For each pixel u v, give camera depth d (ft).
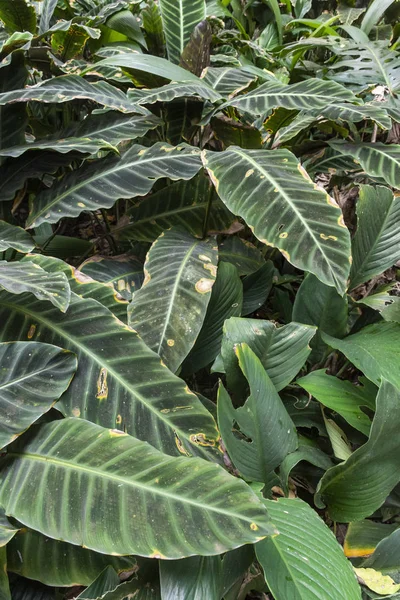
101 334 4.42
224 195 5.05
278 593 2.98
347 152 6.18
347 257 4.34
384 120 5.57
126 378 4.17
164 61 6.49
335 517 4.21
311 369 5.86
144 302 5.01
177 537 3.03
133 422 3.97
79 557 3.66
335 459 4.88
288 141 7.09
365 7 12.82
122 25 8.76
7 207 6.33
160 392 4.13
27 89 5.94
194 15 8.08
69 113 7.91
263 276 6.59
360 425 4.49
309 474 5.06
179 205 6.80
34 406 3.85
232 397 5.73
